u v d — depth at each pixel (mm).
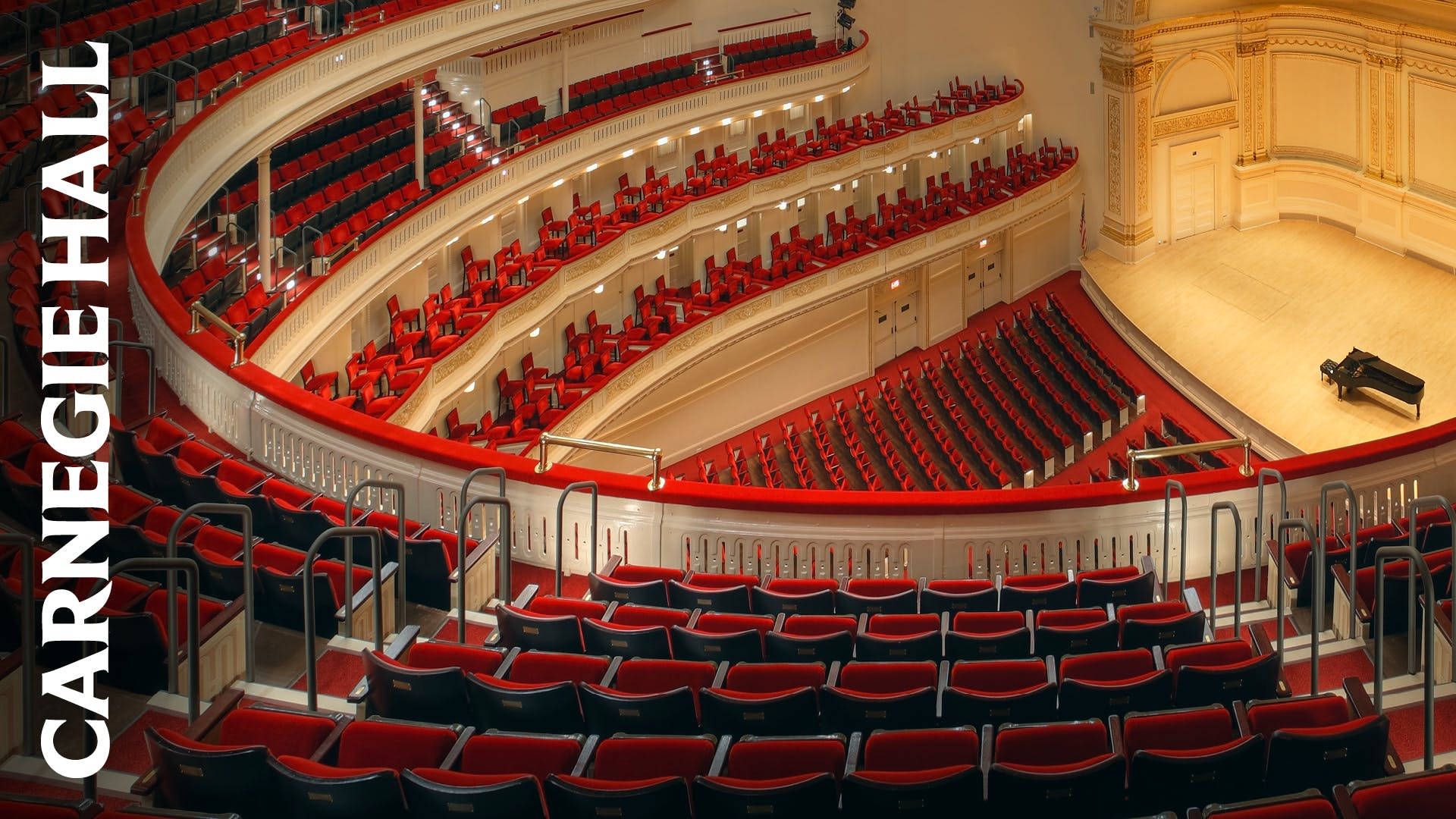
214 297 19094
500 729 8922
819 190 32469
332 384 22688
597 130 29281
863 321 32281
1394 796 7105
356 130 27375
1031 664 9469
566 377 25938
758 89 33344
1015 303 34875
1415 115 30922
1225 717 8203
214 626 9484
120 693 9250
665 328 28328
